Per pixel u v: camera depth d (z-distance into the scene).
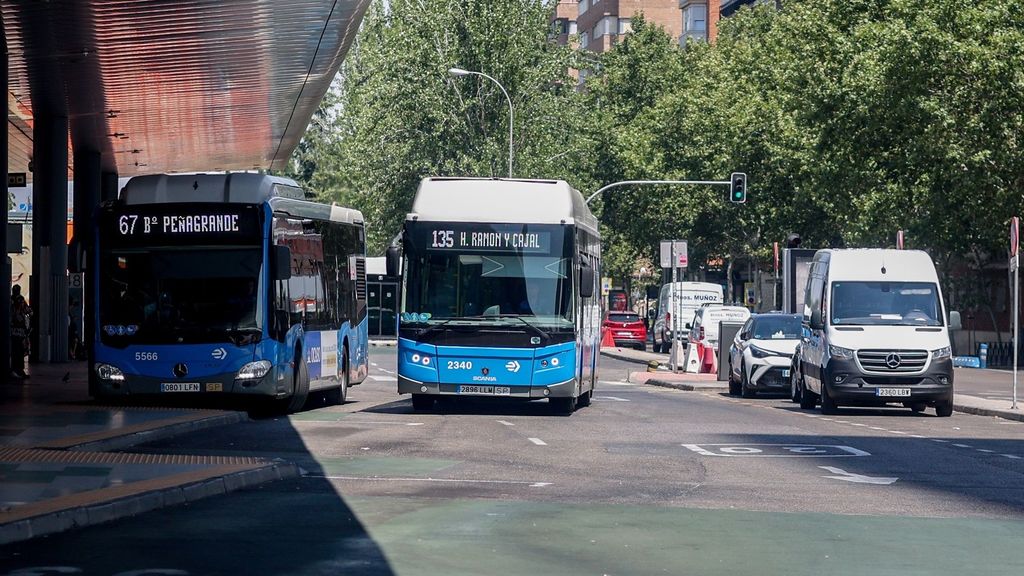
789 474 17.62
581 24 167.00
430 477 16.78
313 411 29.31
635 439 22.66
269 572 10.15
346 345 33.00
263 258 26.92
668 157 90.88
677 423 26.44
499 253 27.61
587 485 16.16
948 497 15.41
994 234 58.19
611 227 101.38
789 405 33.84
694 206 87.44
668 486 16.14
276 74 42.72
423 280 27.62
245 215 26.91
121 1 30.97
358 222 35.25
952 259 68.94
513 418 27.20
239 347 26.75
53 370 43.72
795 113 69.38
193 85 43.91
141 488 14.16
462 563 10.63
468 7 79.88
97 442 19.97
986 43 54.62
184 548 11.26
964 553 11.50
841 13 64.19
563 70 84.00
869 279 30.91
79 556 10.84
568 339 27.47
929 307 30.55
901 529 12.86
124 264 27.02
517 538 11.95
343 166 89.56
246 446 20.73
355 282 34.41
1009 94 53.56
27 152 64.56
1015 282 31.20
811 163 65.69
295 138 61.28
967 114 54.91
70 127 51.97
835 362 29.88
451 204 27.81
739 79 85.31
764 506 14.43
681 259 50.50
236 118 52.59
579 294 27.86
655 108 95.62
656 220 92.31
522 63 80.38
